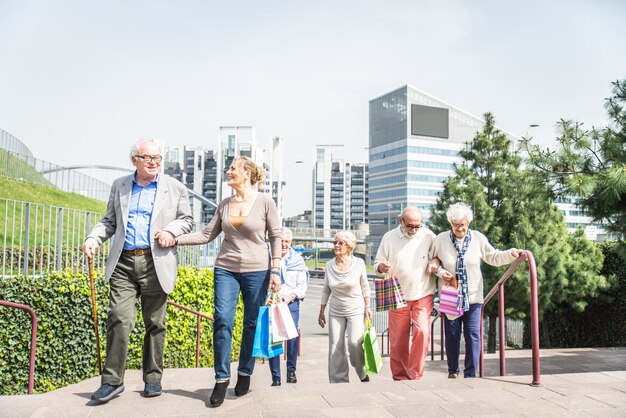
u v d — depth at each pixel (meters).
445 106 128.88
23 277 6.73
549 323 14.51
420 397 3.61
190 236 3.87
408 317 5.24
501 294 4.98
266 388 3.96
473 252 4.99
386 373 7.70
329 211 192.12
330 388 3.94
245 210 3.86
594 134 8.66
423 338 5.08
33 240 7.43
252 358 3.77
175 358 9.38
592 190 8.26
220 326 3.63
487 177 13.42
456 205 5.03
